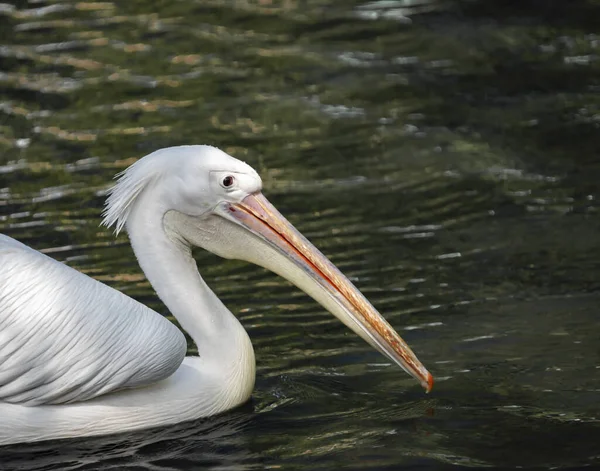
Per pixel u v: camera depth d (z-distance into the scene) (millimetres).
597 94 18781
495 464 8500
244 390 9703
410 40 21484
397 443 8938
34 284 8773
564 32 21688
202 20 22469
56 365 8719
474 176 15781
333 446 8906
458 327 11391
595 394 9789
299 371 10484
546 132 17328
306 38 21656
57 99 18484
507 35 21594
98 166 15914
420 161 16359
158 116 17891
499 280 12547
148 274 9680
